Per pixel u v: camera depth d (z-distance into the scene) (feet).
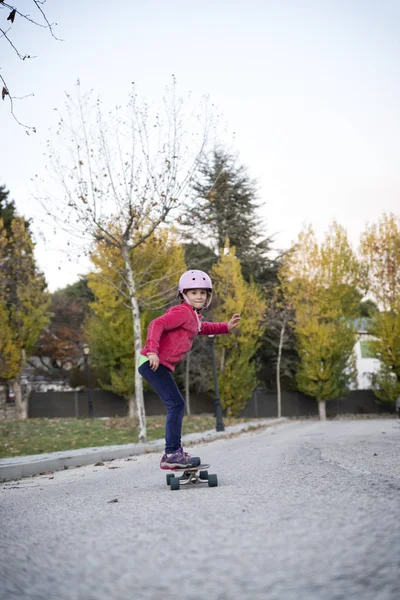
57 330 158.71
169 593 6.57
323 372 125.49
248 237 131.64
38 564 8.15
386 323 125.39
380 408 138.31
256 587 6.61
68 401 123.85
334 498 12.18
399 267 126.00
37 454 45.42
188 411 126.41
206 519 10.78
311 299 127.44
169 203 62.75
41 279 104.37
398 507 10.57
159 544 8.91
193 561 7.82
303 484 15.33
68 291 177.88
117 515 12.07
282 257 133.80
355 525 9.34
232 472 21.70
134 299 62.95
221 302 116.47
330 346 125.70
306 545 8.29
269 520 10.27
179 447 17.56
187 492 15.72
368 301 201.67
